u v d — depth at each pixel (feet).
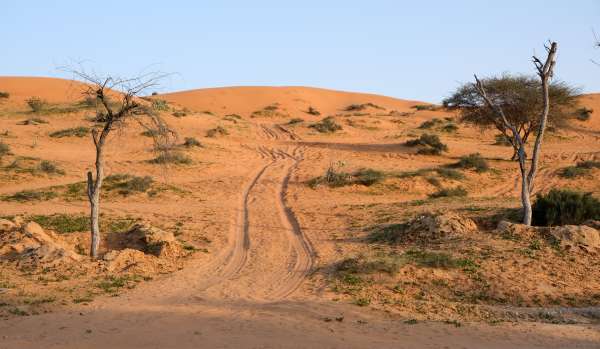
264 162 135.13
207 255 59.41
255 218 78.48
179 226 72.54
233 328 33.19
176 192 97.60
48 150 133.39
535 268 49.55
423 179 109.91
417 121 226.38
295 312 37.58
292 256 58.49
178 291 45.52
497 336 32.94
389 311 39.14
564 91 123.54
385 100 335.88
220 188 103.45
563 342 31.65
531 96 121.08
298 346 29.17
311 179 111.55
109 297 42.57
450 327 34.94
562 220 61.77
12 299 40.29
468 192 106.63
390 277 48.44
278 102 283.79
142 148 141.08
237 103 280.72
